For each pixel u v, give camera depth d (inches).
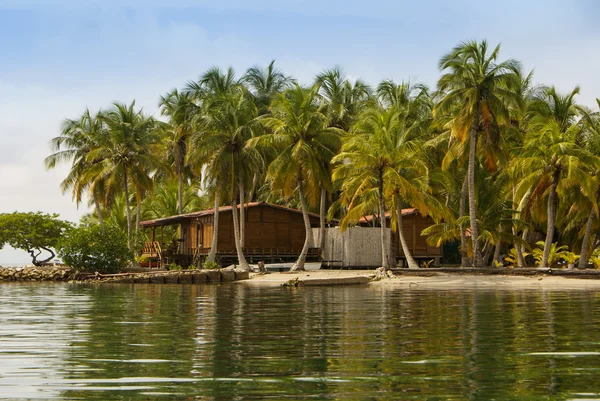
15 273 2076.8
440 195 2176.4
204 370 415.5
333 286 1599.4
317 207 2701.8
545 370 410.6
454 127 1804.9
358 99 2598.4
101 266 2098.9
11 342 546.3
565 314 784.3
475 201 2007.9
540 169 1828.2
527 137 1902.1
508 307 898.1
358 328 638.5
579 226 2288.4
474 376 392.5
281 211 2405.3
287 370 414.3
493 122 1827.0
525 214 2108.8
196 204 3250.5
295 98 2060.8
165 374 403.2
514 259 2239.2
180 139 2827.3
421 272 1776.6
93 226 2158.0
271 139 2004.2
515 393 348.5
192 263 2440.9
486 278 1689.2
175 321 717.9
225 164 2132.1
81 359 457.4
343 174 1940.2
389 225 2363.4
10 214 2701.8
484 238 1957.4
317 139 2054.6
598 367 420.5
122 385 372.5
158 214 3257.9
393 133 1860.2
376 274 1756.9
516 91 2036.2
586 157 1812.3
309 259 2314.2
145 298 1146.0
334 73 2593.5
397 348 502.6
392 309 870.4
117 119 2578.7
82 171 2689.5
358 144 1804.9
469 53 1793.8
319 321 708.0
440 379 384.5
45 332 617.3
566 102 2050.9
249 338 565.0
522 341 538.6
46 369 421.1
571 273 1720.0
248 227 2356.1
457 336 572.7
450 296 1171.3
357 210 1860.2
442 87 1835.6
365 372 406.6
